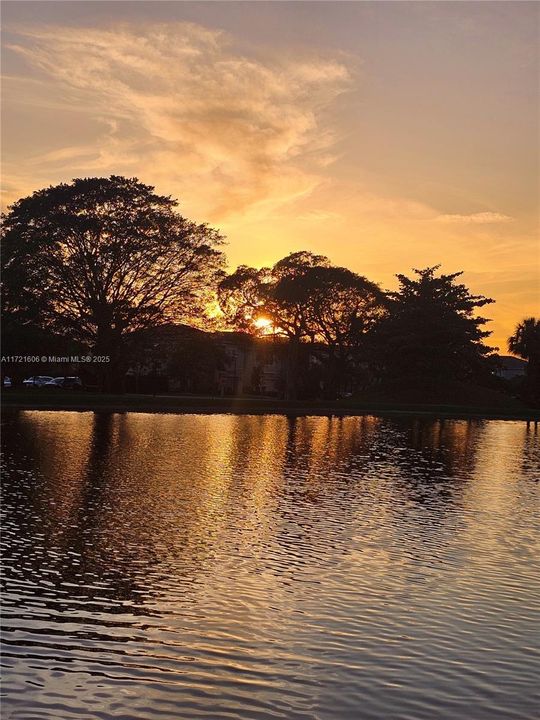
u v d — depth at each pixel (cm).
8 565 1538
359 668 1090
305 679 1052
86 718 934
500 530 2022
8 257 7188
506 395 9725
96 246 7300
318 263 9025
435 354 8844
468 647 1172
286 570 1565
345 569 1584
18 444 3634
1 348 7569
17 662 1084
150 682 1034
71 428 4634
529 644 1188
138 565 1570
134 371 10750
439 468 3353
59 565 1552
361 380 11781
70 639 1171
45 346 7562
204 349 10544
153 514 2072
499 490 2758
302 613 1309
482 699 1001
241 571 1549
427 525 2058
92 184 7331
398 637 1208
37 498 2231
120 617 1270
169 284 7688
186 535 1844
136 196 7419
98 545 1717
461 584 1498
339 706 977
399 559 1680
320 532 1925
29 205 7388
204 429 4947
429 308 9025
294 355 9381
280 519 2072
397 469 3250
